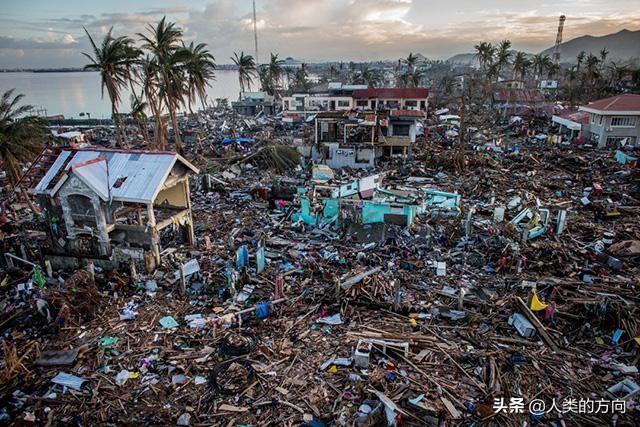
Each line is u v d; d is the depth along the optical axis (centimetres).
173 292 2348
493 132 7938
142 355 1845
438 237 3047
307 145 5784
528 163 5425
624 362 1808
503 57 12975
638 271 2583
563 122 7375
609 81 12094
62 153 2725
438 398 1608
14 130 3597
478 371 1750
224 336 1967
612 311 2034
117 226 2584
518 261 2594
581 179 4628
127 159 2666
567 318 2088
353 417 1515
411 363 1795
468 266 2667
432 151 5753
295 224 3294
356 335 1977
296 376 1730
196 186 4478
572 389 1656
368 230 3078
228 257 2769
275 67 12306
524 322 2006
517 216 3291
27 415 1520
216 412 1548
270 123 9081
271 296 2306
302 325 2067
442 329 2044
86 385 1683
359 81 12762
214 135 7719
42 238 3058
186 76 6594
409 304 2228
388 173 4966
